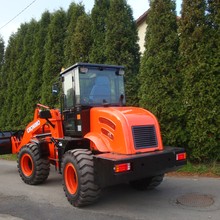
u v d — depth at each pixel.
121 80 7.47
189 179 8.05
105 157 5.62
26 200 6.82
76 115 6.95
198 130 8.93
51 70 14.35
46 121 8.12
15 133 9.99
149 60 9.75
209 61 8.84
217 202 6.09
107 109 6.45
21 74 17.06
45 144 8.03
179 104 9.37
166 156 5.90
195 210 5.71
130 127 5.89
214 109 8.70
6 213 6.01
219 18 8.82
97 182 5.82
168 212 5.68
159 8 9.83
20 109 16.50
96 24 12.55
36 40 15.92
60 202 6.59
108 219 5.46
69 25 13.90
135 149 5.83
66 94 7.50
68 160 6.26
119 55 11.40
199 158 9.05
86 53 12.79
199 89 8.88
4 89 18.86
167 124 9.46
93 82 7.10
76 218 5.59
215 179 7.93
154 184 6.95
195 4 9.05
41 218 5.67
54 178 8.88
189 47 9.12
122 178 5.44
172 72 9.51
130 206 6.12
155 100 9.54
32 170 8.04
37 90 15.49
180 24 9.36
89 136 6.45
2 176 9.63
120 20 11.46
